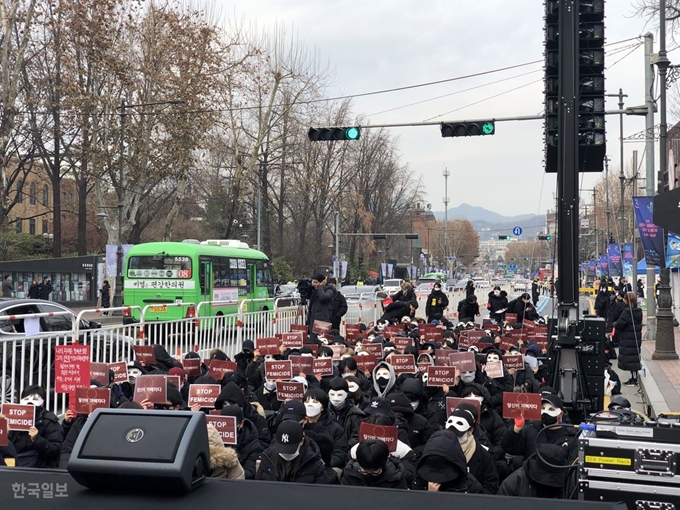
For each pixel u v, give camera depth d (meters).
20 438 7.51
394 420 7.43
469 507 2.22
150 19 34.88
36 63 35.53
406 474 6.27
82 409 7.65
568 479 5.24
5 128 32.19
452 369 9.16
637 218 19.50
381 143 67.38
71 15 33.25
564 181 9.52
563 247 9.49
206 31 35.03
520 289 54.94
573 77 9.58
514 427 6.98
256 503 2.25
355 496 2.31
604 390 9.57
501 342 14.25
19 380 10.62
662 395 14.34
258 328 18.66
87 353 8.62
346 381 8.59
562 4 9.62
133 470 2.25
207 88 35.25
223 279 26.77
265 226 56.72
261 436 8.15
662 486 4.00
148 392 8.16
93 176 37.25
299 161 47.78
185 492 2.32
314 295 18.09
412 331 15.70
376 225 68.81
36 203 64.19
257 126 43.34
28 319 12.12
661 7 18.34
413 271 79.31
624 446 4.06
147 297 25.08
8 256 52.03
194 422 2.40
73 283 44.50
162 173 36.62
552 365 9.86
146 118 35.59
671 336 19.89
